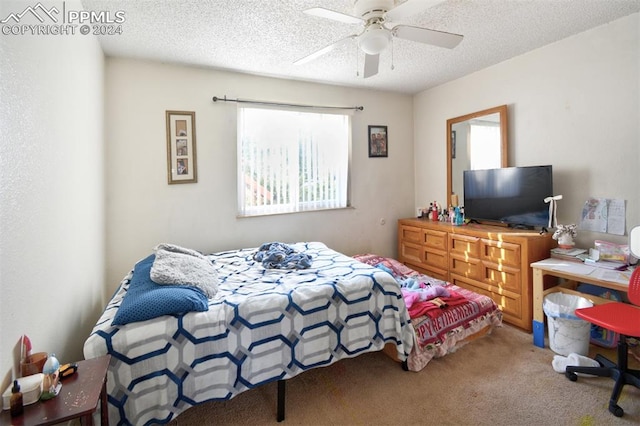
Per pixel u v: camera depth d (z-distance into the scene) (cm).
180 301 154
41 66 128
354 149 386
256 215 332
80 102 187
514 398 176
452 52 282
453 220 348
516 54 291
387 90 397
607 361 190
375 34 174
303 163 355
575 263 236
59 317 144
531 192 276
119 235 278
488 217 318
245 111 323
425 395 181
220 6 197
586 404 170
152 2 191
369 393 184
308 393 186
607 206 241
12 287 99
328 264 240
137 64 278
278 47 259
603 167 242
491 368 205
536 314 235
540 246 257
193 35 235
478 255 296
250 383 161
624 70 228
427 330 213
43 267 126
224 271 231
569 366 191
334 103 370
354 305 194
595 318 172
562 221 269
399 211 421
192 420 165
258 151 330
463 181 345
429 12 212
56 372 98
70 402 92
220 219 316
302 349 176
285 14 207
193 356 150
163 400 143
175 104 293
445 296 237
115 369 136
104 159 263
